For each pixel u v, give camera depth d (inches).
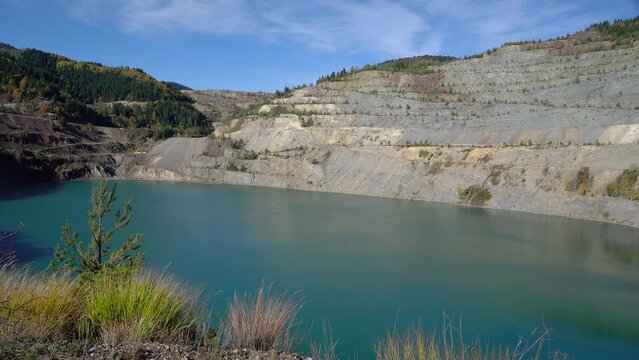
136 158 4648.1
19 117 4340.6
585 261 1505.9
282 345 327.9
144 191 3447.3
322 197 3238.2
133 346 274.4
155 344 285.3
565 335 916.0
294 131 4532.5
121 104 5920.3
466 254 1593.3
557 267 1432.1
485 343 853.2
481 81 4783.5
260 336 316.2
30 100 5022.1
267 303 365.1
